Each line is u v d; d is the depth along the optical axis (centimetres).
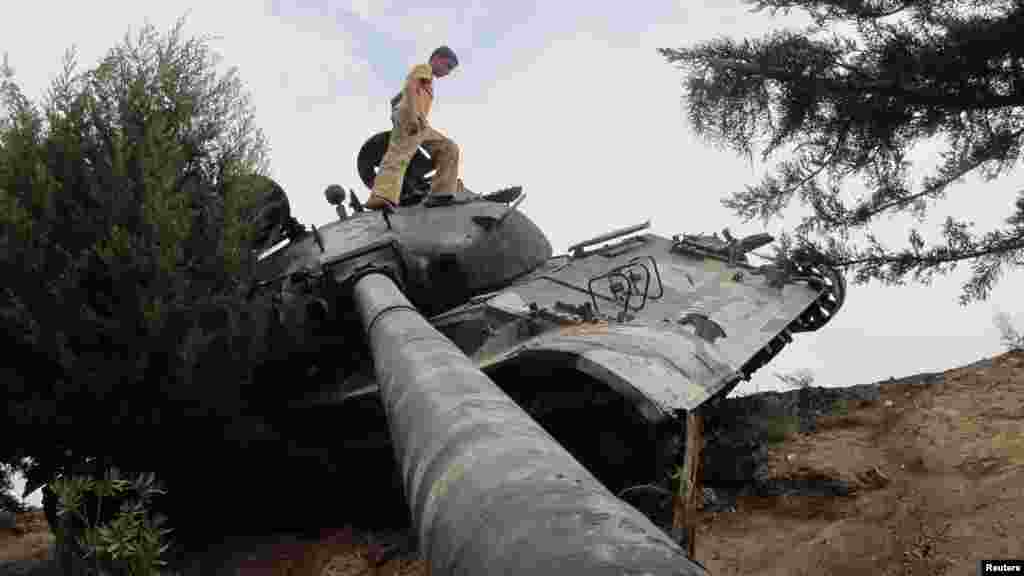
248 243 873
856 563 555
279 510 866
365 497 825
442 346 386
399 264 836
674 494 538
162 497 859
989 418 727
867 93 770
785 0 809
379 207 979
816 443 787
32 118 841
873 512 617
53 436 808
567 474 187
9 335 781
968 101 742
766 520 664
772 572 575
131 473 743
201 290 820
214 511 877
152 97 893
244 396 841
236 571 786
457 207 955
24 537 1197
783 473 727
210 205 870
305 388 835
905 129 775
